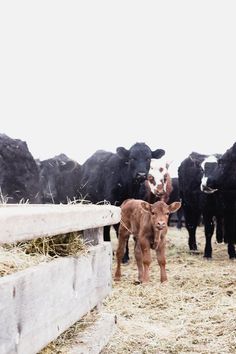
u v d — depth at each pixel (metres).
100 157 12.05
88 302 2.95
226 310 4.96
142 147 10.95
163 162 12.16
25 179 10.18
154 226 6.61
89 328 3.04
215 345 3.95
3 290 1.85
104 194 11.34
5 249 2.39
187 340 4.07
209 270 7.91
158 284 6.60
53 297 2.37
